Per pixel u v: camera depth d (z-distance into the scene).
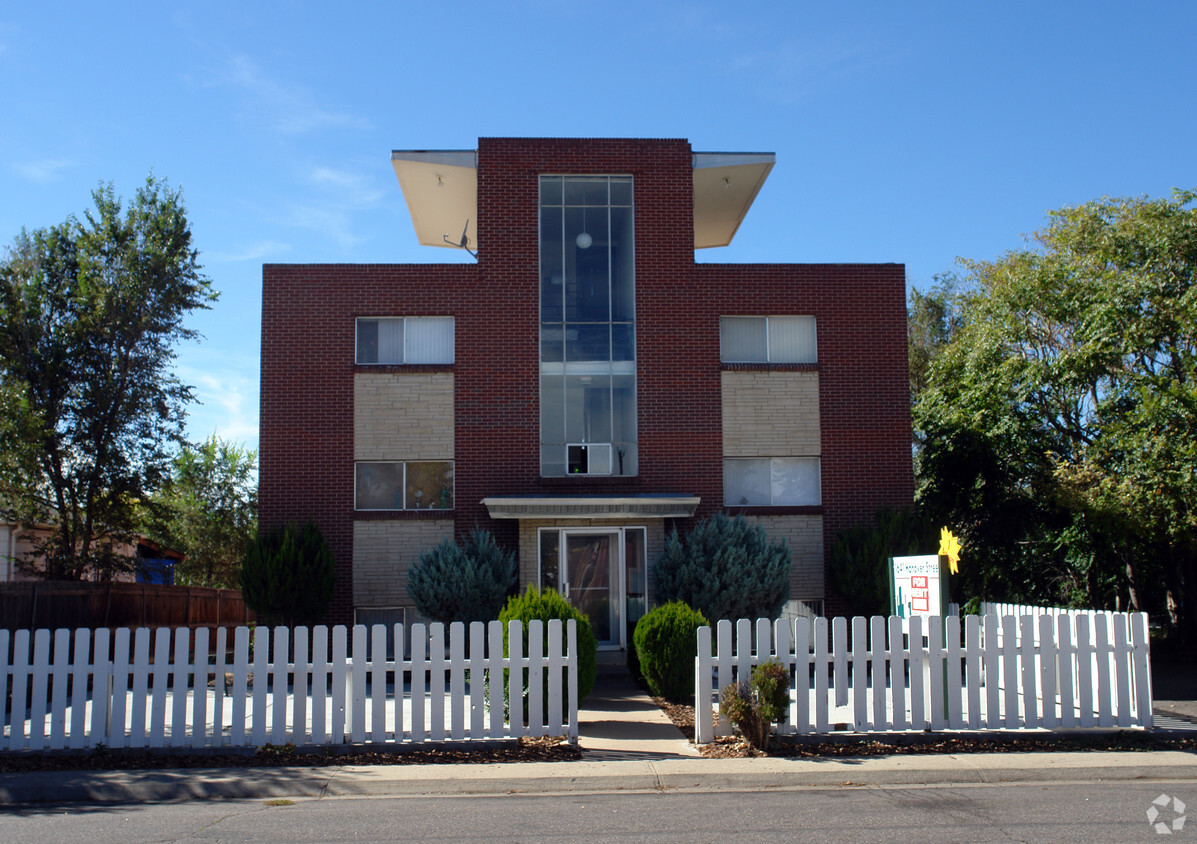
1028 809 8.14
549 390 20.12
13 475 22.58
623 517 19.16
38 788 9.05
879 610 19.03
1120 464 19.84
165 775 9.47
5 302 23.22
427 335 20.08
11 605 17.47
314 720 10.40
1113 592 25.14
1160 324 19.77
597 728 11.80
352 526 19.30
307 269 19.91
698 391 20.19
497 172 20.50
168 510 26.33
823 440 20.25
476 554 18.27
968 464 23.31
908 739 10.51
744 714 10.29
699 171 21.78
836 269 20.70
